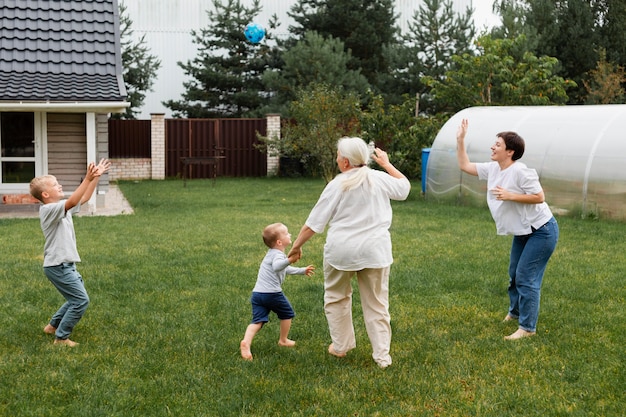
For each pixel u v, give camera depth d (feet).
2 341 19.58
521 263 20.21
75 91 47.70
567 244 34.81
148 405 15.26
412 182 70.23
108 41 53.88
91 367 17.51
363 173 17.25
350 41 100.17
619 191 43.29
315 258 31.35
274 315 22.21
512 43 78.54
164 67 117.50
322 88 68.95
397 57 95.66
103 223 42.09
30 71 50.34
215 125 83.15
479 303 23.80
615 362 17.89
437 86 81.51
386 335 17.76
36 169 51.19
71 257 19.02
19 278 26.94
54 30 53.72
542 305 23.31
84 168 52.06
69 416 14.71
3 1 54.65
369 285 17.58
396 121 71.05
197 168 82.94
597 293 24.82
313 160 82.64
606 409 15.14
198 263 29.99
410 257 31.32
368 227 17.25
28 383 16.42
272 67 101.96
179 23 117.70
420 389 16.21
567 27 100.78
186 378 16.80
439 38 98.37
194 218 44.50
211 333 20.27
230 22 99.81
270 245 18.94
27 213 48.62
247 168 84.33
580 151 45.57
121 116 100.78
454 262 30.14
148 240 35.70
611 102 90.53
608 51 101.30
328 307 18.28
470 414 14.94
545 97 76.79
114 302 23.61
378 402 15.60
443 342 19.63
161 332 20.40
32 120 50.75
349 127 68.13
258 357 18.37
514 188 19.93
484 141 51.78
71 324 19.24
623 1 103.76
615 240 36.06
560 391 16.07
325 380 16.79
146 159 81.35
